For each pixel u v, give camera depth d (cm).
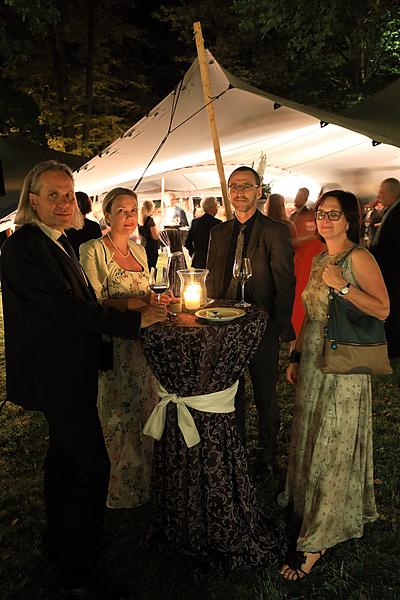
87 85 1727
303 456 262
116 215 281
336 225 241
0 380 533
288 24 1080
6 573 262
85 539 234
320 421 249
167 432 242
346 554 262
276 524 276
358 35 1141
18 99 1102
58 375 221
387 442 367
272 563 255
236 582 247
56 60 1684
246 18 1159
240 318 234
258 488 317
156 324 227
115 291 283
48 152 1012
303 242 495
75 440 228
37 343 218
